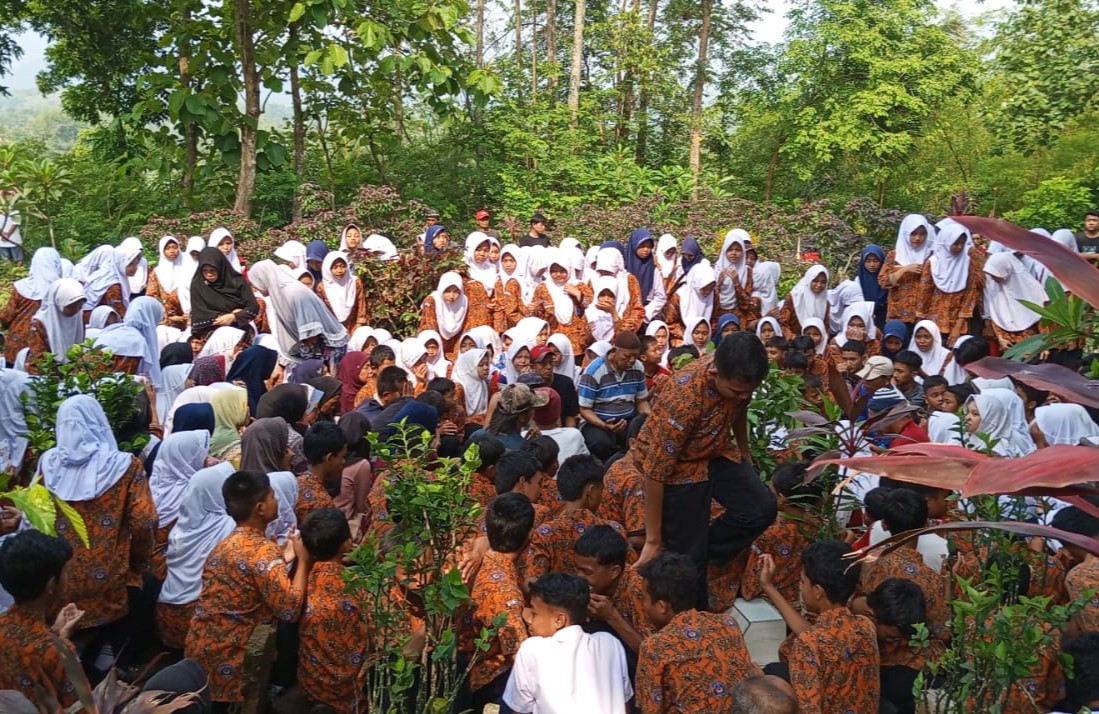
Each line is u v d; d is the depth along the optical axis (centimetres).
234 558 412
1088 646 355
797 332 1032
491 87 1465
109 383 548
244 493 419
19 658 359
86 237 1455
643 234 1061
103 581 452
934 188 2188
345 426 599
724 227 1495
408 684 358
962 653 371
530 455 471
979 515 438
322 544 404
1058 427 597
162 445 520
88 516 450
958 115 2148
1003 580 414
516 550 412
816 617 406
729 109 2400
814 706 343
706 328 980
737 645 351
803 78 2123
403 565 377
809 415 501
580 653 351
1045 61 1516
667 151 2375
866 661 357
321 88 1546
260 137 1449
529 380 699
